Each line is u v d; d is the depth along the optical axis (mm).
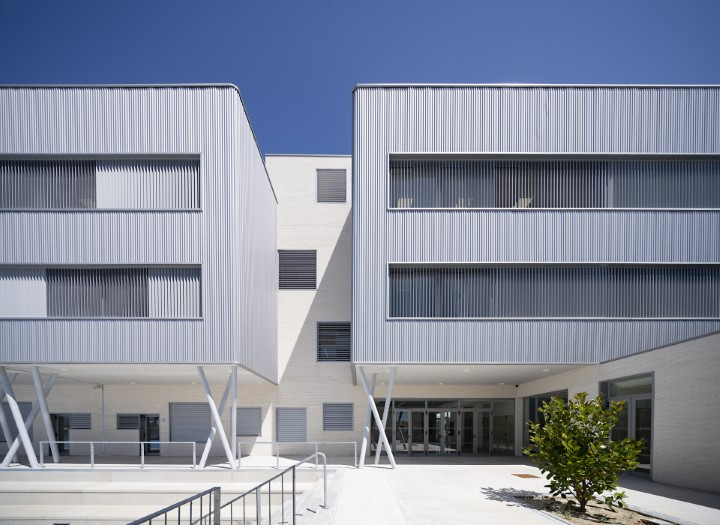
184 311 13562
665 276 14148
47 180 13867
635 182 14328
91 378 17359
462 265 14148
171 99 13891
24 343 13398
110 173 13906
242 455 19484
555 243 14047
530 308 14062
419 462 16656
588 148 14164
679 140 14148
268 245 18141
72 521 11359
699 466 10344
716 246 14008
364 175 14242
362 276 13992
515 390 20000
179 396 19750
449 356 13828
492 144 14219
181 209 13648
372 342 13844
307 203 20984
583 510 8750
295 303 20516
